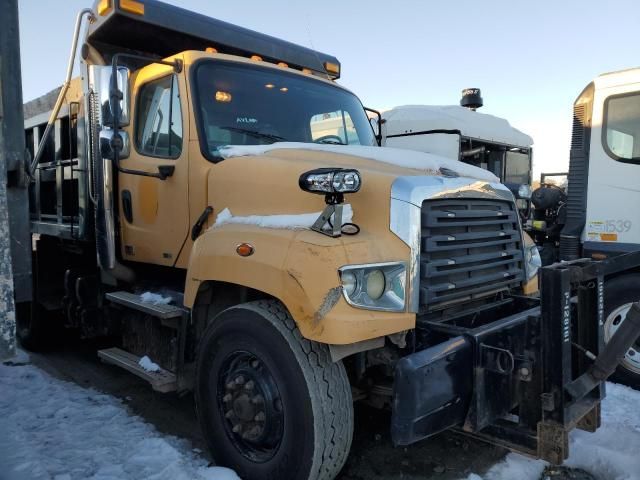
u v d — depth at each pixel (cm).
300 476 271
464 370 272
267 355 284
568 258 553
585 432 363
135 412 429
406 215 284
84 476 312
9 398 443
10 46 280
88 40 448
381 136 548
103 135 363
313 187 269
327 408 270
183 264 385
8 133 287
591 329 306
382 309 270
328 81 489
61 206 538
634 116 512
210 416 323
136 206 430
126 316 437
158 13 418
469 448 360
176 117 391
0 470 303
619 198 520
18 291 298
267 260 278
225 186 349
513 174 1534
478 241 329
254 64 427
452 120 1255
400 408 249
